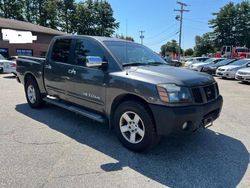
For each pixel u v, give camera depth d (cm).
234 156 427
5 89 1002
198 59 3009
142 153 427
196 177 359
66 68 541
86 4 5450
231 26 6650
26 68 675
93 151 431
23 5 5034
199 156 423
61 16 5272
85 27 5422
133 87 413
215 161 407
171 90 383
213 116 444
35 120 589
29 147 440
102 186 330
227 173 371
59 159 399
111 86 446
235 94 1064
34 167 372
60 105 572
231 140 498
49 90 611
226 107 792
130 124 430
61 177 348
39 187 324
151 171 371
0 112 652
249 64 1761
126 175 358
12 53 2411
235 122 623
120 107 438
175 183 343
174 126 381
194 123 395
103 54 478
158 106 386
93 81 479
